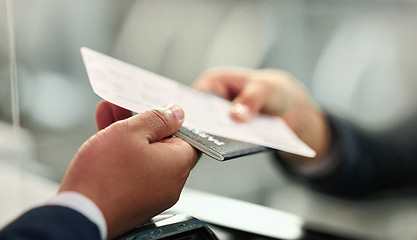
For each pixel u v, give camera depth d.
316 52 1.40
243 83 0.93
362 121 1.10
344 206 1.20
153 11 1.41
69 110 1.06
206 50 1.50
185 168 0.39
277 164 1.04
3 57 0.56
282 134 0.64
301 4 1.41
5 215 0.51
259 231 0.51
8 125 0.65
